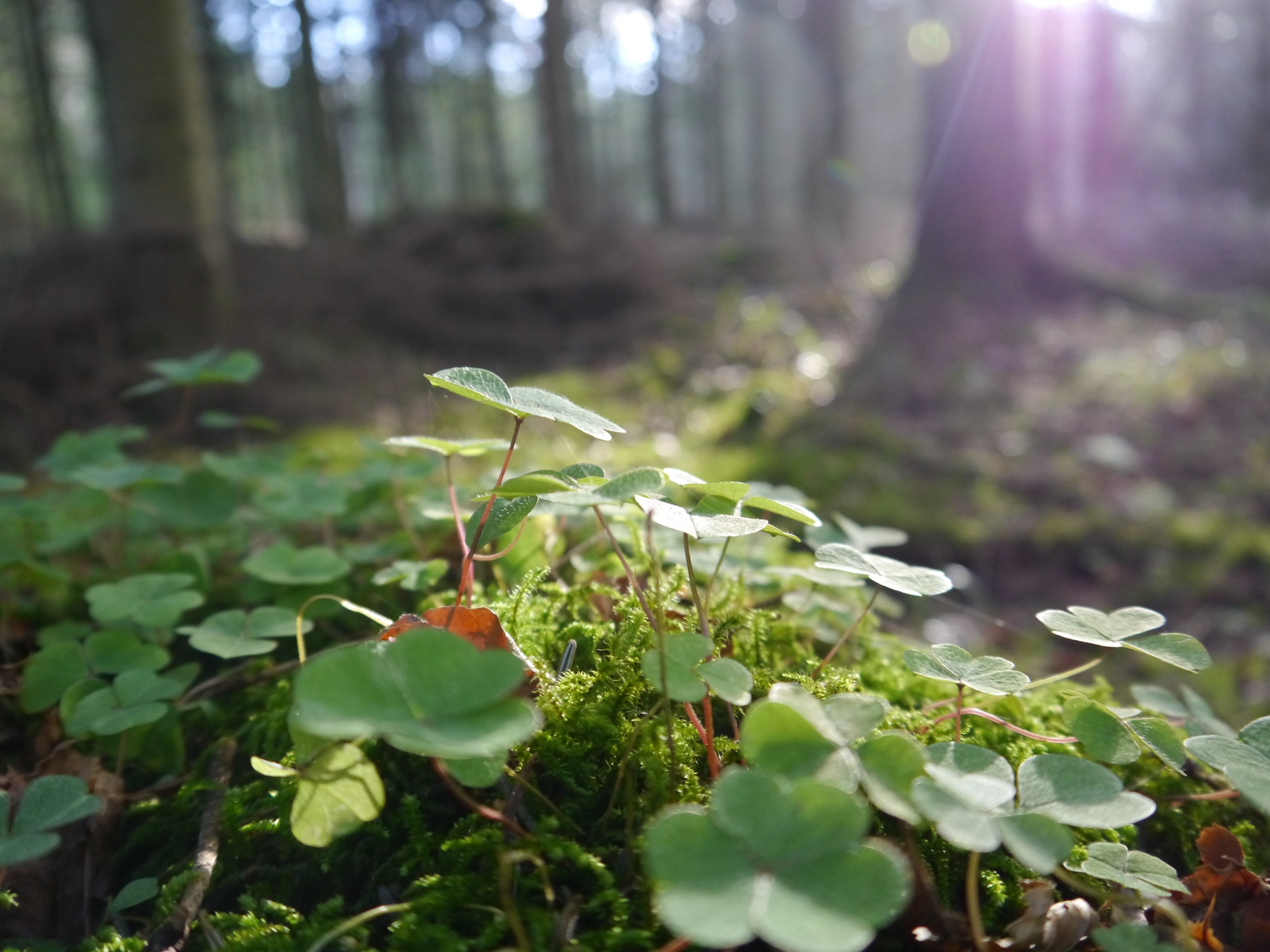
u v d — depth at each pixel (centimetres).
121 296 674
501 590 148
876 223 2280
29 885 108
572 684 114
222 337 689
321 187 1645
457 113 2842
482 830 99
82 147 2608
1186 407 625
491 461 392
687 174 4100
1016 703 139
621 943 84
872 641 161
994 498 488
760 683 122
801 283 1205
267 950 90
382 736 74
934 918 89
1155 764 132
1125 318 886
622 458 504
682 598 143
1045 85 1762
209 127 707
